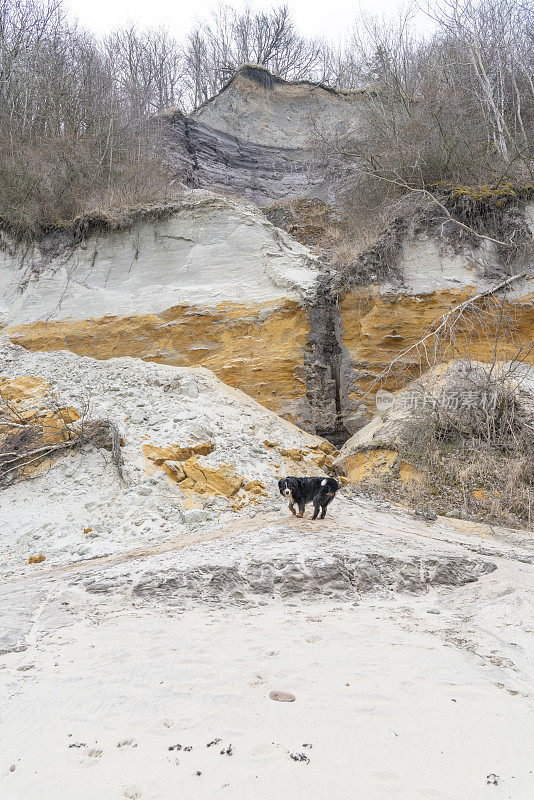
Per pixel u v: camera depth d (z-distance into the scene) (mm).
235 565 6254
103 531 9023
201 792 2277
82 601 5387
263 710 2988
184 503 9930
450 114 20359
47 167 21891
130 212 20281
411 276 16797
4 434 12547
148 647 3994
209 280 18812
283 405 16266
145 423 12328
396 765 2477
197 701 3098
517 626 4520
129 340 18000
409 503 10930
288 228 25844
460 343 15688
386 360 16250
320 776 2389
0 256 20578
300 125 36031
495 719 2908
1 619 4789
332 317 17297
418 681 3402
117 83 29391
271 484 11188
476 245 16875
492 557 7160
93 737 2723
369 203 21656
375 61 23328
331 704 3059
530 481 11047
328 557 6414
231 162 33219
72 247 20281
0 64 26734
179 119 32000
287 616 5023
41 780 2359
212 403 13641
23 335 18594
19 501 10289
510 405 12547
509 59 22688
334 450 14867
